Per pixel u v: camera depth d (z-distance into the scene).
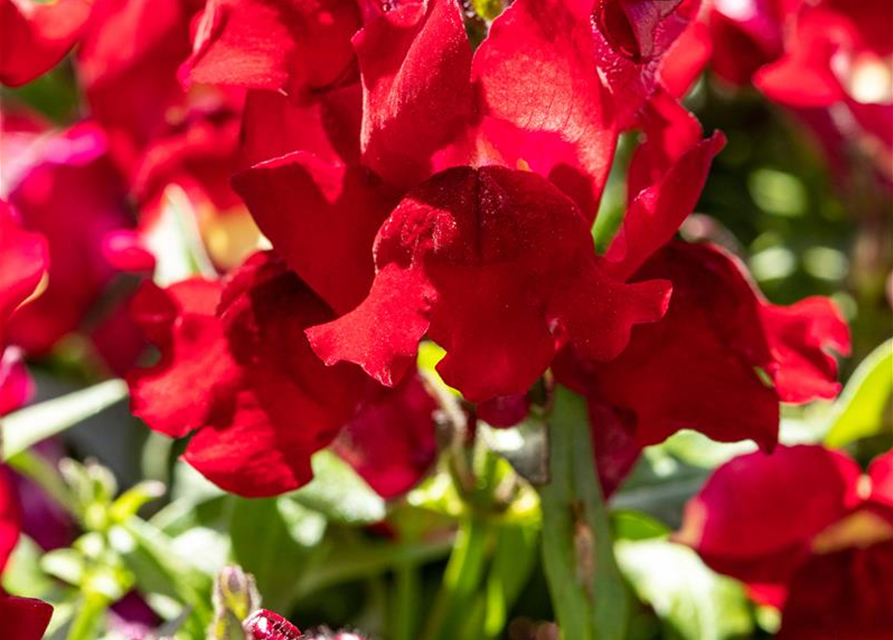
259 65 0.23
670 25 0.24
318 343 0.22
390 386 0.23
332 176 0.23
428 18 0.22
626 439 0.25
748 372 0.24
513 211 0.22
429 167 0.23
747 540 0.28
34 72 0.25
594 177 0.23
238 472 0.24
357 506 0.27
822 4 0.32
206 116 0.30
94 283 0.33
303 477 0.24
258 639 0.23
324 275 0.23
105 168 0.33
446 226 0.22
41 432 0.29
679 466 0.30
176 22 0.30
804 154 0.37
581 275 0.22
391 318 0.22
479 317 0.22
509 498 0.27
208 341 0.24
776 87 0.33
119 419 0.33
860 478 0.29
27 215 0.32
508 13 0.22
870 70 0.32
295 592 0.28
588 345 0.22
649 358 0.24
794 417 0.32
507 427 0.25
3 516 0.27
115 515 0.28
